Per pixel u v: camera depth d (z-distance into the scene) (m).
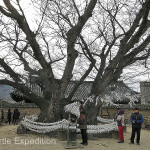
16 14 11.41
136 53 12.50
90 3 12.26
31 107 25.72
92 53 12.96
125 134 14.72
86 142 9.38
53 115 11.89
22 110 25.67
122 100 23.81
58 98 12.23
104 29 14.45
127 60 12.52
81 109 9.39
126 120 23.27
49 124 11.32
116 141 10.83
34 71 14.16
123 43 12.45
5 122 24.64
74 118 9.10
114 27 13.51
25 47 13.27
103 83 12.35
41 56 12.12
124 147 9.41
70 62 12.73
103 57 13.23
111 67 12.39
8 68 12.86
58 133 10.62
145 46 12.40
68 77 12.65
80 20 12.23
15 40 12.41
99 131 11.17
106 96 13.30
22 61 13.55
